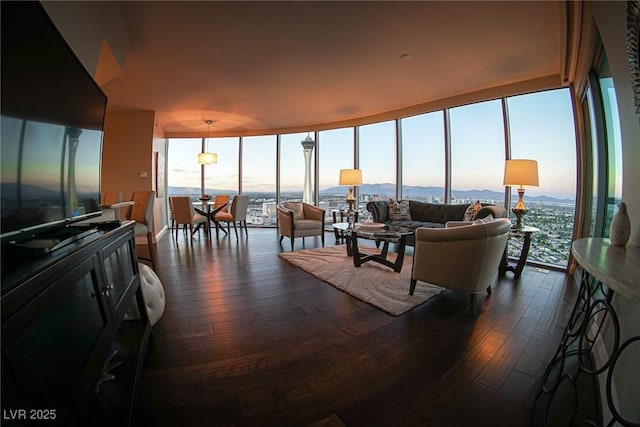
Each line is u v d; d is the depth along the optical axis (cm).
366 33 265
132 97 434
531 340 184
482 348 175
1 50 70
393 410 125
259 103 473
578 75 308
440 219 468
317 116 566
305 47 289
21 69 79
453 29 259
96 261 105
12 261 74
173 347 173
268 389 138
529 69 342
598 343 159
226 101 459
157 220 561
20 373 58
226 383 142
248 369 153
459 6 227
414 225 450
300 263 364
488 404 130
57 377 76
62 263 78
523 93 380
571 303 244
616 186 241
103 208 191
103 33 195
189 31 256
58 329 80
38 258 77
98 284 105
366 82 385
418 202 509
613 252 121
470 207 421
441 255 230
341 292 267
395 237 315
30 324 62
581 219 334
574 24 230
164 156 664
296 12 231
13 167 76
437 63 327
